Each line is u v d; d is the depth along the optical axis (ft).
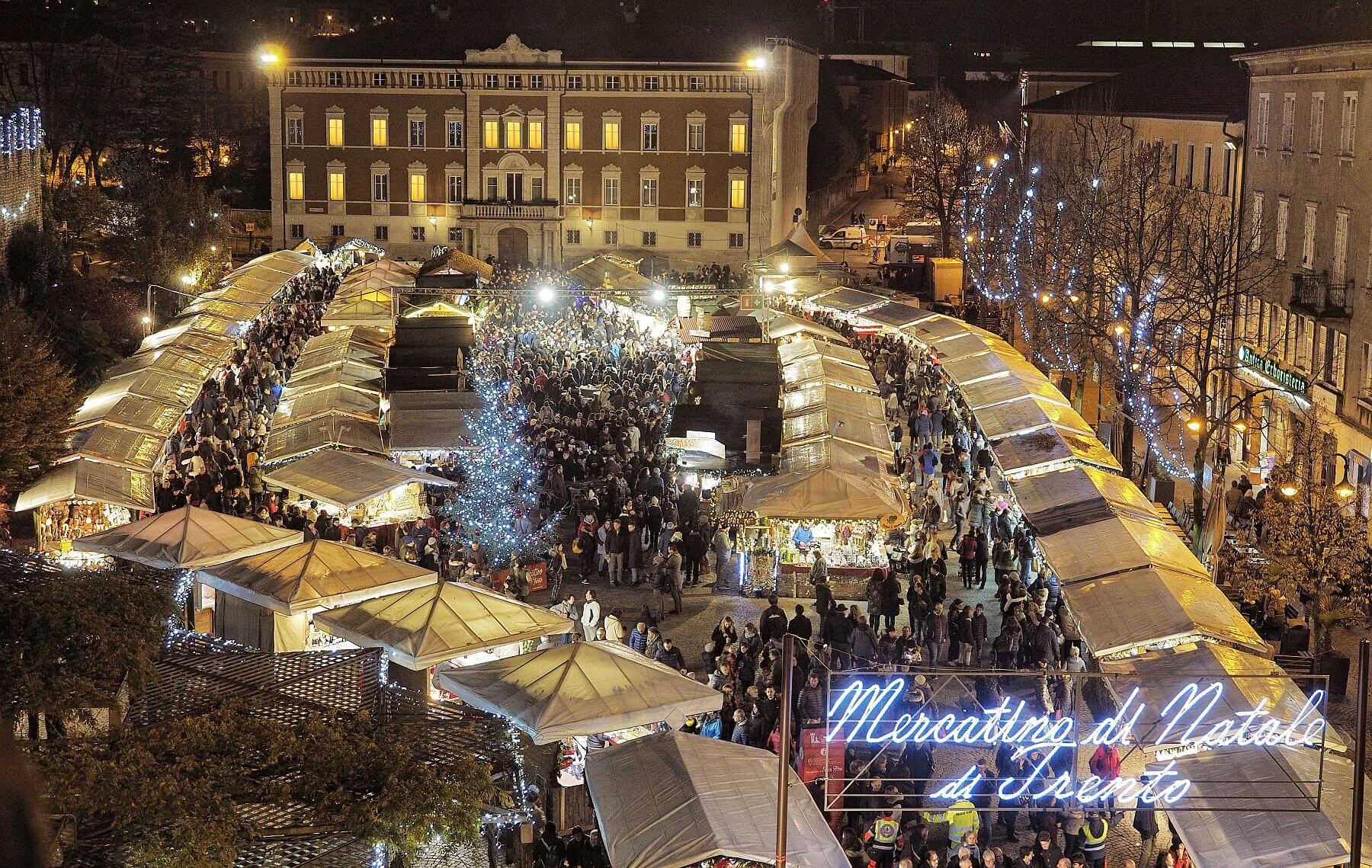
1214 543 118.21
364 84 335.26
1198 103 196.65
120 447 125.49
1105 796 57.47
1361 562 100.42
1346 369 138.72
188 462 135.85
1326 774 66.59
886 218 442.50
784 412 147.54
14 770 7.11
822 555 119.14
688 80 329.52
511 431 146.00
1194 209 170.71
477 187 338.13
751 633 98.37
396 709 67.26
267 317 216.95
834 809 54.75
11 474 114.62
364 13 556.92
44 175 233.76
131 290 227.20
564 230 338.34
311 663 69.77
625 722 74.95
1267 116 164.35
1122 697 77.87
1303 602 102.42
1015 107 562.25
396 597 88.79
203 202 257.55
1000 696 91.91
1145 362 155.22
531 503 135.85
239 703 61.21
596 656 79.05
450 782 55.72
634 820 62.90
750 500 122.31
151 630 64.59
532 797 73.20
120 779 49.55
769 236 336.29
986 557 122.31
